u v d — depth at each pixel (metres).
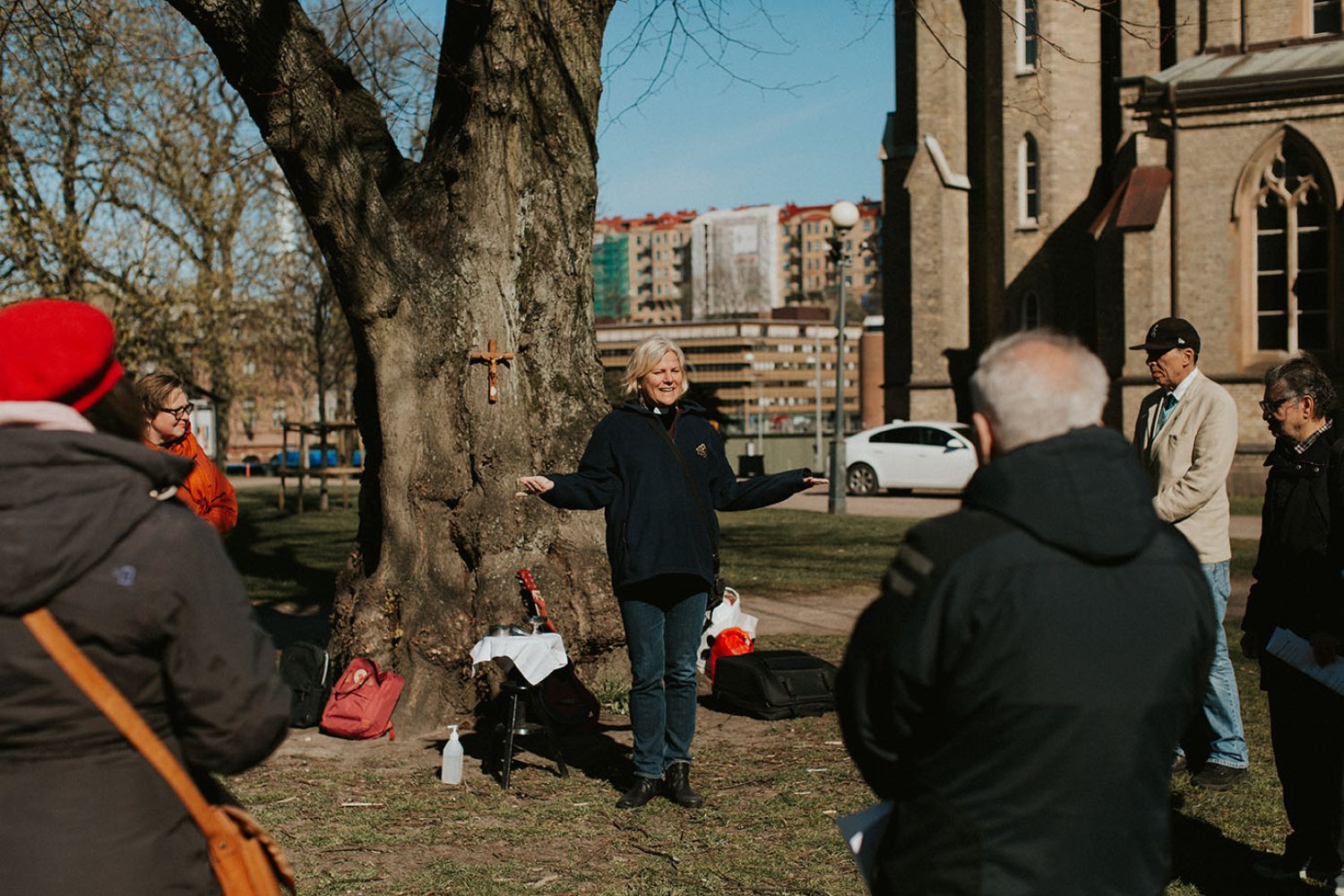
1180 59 26.84
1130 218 25.56
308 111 6.03
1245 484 24.94
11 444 1.91
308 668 6.74
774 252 187.75
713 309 180.00
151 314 22.83
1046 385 2.14
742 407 137.38
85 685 1.94
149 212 23.42
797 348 141.50
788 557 15.42
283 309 30.61
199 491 5.82
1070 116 30.66
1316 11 25.73
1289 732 4.43
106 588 1.94
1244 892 4.36
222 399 26.53
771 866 4.54
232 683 2.00
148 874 1.98
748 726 6.87
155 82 20.19
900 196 33.25
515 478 7.09
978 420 2.26
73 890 1.91
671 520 5.23
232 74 5.90
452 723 6.84
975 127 32.62
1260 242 25.19
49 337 2.08
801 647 9.31
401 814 5.18
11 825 1.92
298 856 4.62
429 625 6.89
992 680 2.01
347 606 7.27
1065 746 1.99
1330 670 4.18
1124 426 25.98
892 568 2.15
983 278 32.59
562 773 5.80
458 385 7.06
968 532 2.09
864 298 155.62
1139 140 26.19
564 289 7.44
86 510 1.92
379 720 6.46
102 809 1.96
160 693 2.04
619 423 5.34
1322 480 4.45
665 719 5.40
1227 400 5.51
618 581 5.29
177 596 1.98
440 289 6.99
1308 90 24.23
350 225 6.39
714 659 7.54
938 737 2.11
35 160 19.56
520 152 7.22
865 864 2.29
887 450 26.72
